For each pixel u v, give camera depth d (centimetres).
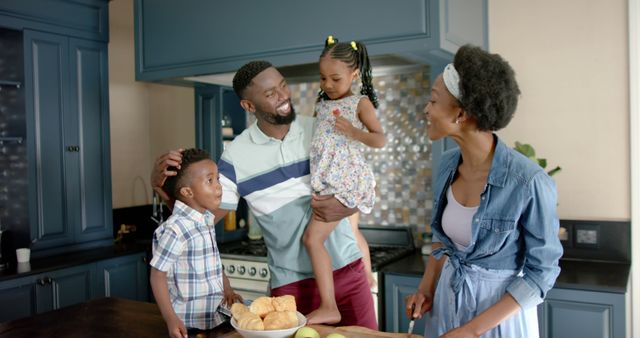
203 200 157
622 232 276
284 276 178
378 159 348
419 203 337
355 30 263
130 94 420
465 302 149
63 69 338
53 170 334
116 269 345
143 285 364
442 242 163
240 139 178
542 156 298
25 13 317
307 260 176
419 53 255
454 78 137
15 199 329
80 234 349
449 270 156
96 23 356
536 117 298
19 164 325
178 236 154
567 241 289
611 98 281
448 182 158
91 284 330
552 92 294
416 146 336
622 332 233
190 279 159
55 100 334
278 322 132
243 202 398
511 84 135
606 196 284
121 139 413
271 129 172
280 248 178
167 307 149
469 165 150
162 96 430
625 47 277
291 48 282
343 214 171
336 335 133
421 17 246
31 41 321
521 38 300
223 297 166
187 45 316
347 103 176
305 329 132
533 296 137
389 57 282
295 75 351
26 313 297
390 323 282
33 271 299
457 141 149
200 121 371
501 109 134
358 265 182
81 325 168
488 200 142
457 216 153
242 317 134
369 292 184
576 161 290
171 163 156
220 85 362
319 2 272
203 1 308
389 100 342
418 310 164
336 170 169
